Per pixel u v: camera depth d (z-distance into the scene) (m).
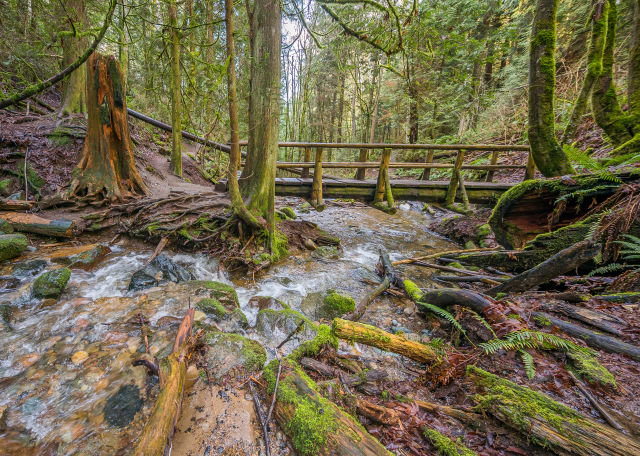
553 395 1.60
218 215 4.69
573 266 2.41
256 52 3.96
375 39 4.53
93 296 3.03
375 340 2.08
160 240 4.38
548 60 4.49
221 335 2.25
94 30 3.56
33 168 5.10
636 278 2.70
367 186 6.02
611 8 5.77
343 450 1.29
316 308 3.21
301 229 5.63
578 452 1.21
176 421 1.50
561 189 3.69
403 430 1.49
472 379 1.77
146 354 2.10
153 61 6.53
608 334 2.05
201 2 4.33
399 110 15.47
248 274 4.00
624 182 3.30
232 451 1.41
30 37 5.82
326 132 20.59
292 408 1.54
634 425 1.35
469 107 11.35
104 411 1.63
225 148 6.84
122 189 5.21
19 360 2.00
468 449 1.33
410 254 5.39
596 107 6.14
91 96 4.79
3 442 1.41
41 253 3.67
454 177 6.33
